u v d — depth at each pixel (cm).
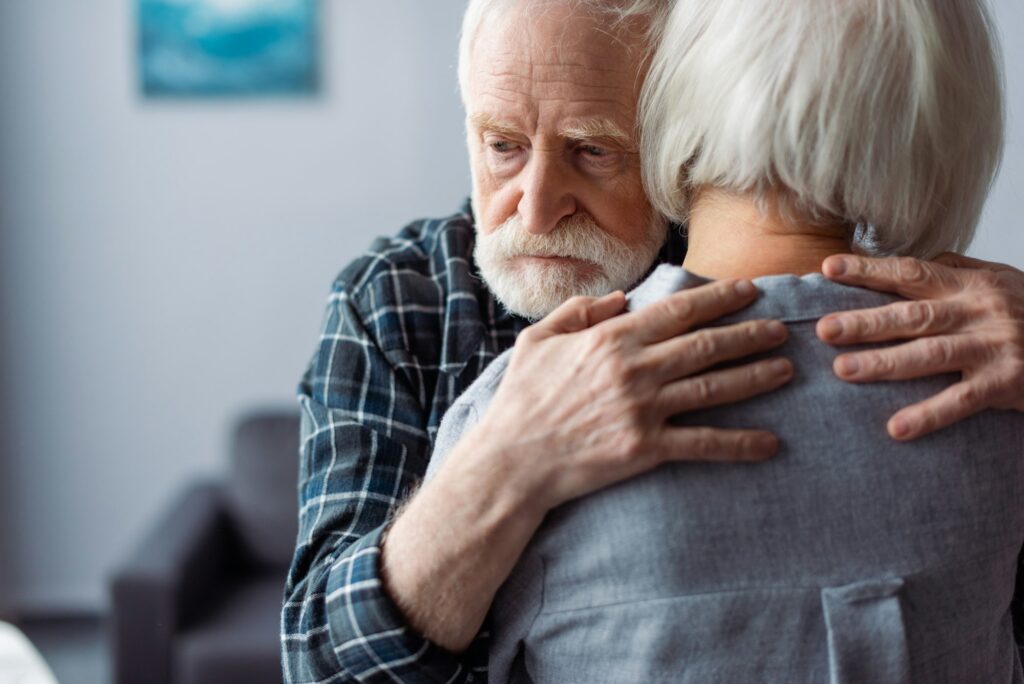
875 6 81
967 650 85
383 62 408
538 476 81
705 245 89
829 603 79
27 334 409
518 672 91
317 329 417
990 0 191
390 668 89
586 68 99
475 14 104
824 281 84
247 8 402
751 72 81
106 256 409
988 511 84
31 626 413
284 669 99
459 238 123
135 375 414
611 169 104
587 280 108
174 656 301
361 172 413
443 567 84
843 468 80
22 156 402
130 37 400
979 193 91
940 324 83
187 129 406
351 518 105
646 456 79
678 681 80
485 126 103
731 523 79
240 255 413
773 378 80
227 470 368
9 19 396
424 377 116
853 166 82
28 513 416
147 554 310
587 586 82
